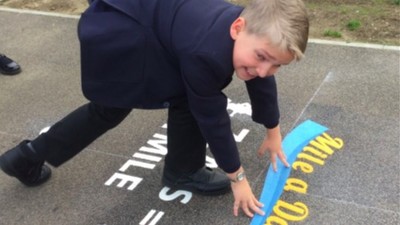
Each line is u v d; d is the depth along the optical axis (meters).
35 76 4.14
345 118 3.30
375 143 3.05
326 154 2.98
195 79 1.94
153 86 2.14
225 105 2.06
